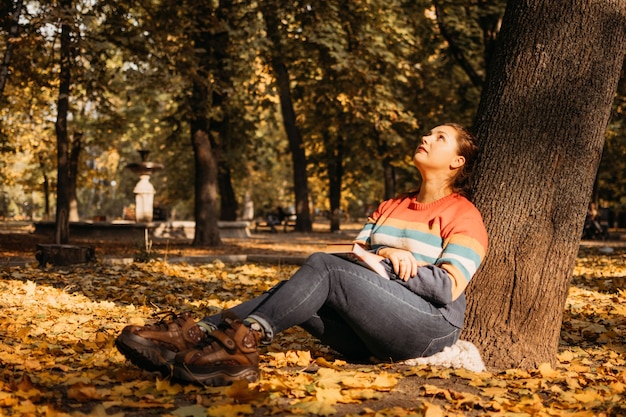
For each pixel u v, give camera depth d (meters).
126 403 3.12
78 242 21.73
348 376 3.65
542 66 4.22
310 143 35.12
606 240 28.84
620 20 4.23
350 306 3.60
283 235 30.11
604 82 4.21
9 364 3.95
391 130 24.59
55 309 6.54
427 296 3.61
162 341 3.44
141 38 15.04
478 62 23.91
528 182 4.18
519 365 4.12
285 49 18.02
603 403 3.34
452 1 19.80
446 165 3.89
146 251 12.02
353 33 18.34
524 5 4.32
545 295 4.17
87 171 36.19
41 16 13.49
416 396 3.42
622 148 31.23
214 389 3.35
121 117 26.81
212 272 10.80
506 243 4.18
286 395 3.34
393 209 4.04
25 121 28.16
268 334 3.49
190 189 38.62
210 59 17.38
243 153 32.22
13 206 66.25
